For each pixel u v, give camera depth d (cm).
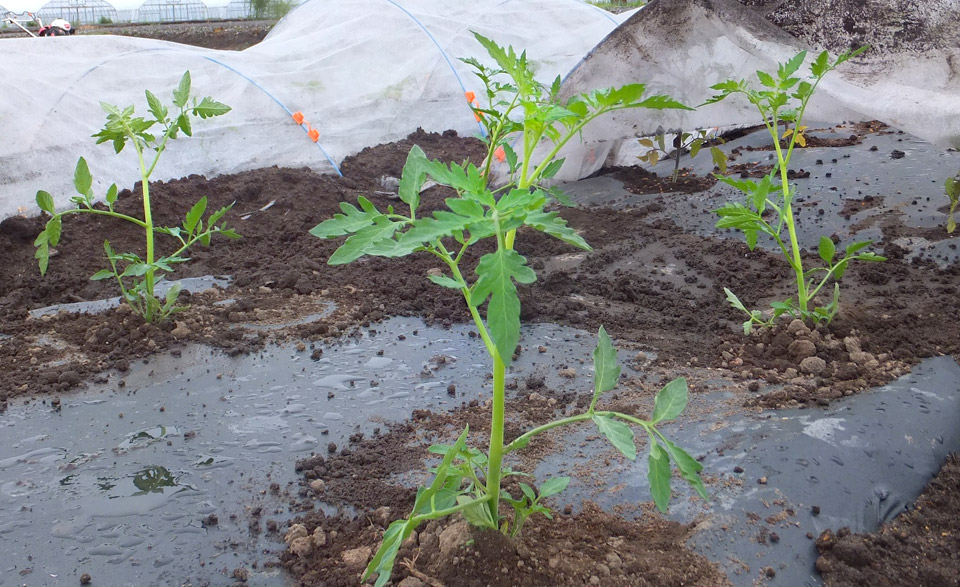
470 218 158
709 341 375
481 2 946
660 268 482
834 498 245
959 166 551
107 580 224
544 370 351
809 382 316
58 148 599
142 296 444
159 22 2584
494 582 200
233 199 625
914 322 361
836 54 476
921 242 455
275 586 219
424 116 852
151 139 397
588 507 241
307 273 485
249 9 2595
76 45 679
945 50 438
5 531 246
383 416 315
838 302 382
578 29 957
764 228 354
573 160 669
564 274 466
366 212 185
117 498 262
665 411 184
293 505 255
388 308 432
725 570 216
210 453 289
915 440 272
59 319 412
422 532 222
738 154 679
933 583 216
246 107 729
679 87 566
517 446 194
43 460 286
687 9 520
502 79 873
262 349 380
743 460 262
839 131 691
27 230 528
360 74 830
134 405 326
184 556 233
